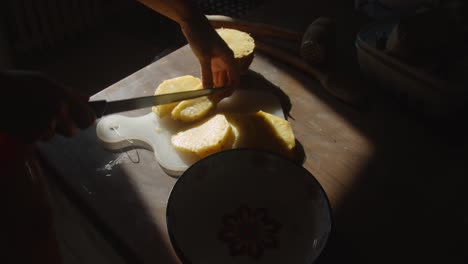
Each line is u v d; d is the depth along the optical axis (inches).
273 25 39.5
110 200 26.2
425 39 28.7
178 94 27.8
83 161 28.4
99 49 81.4
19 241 22.8
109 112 25.7
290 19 40.8
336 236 24.3
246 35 33.5
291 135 28.4
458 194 26.2
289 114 31.4
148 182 27.3
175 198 24.1
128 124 30.3
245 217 24.5
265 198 25.2
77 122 20.5
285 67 35.2
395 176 27.3
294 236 23.7
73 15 82.0
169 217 23.1
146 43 82.0
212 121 28.7
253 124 28.9
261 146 27.8
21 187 22.1
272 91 33.1
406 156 28.4
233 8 77.3
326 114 31.3
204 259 22.9
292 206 24.8
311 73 34.2
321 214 23.4
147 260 23.4
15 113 18.4
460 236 24.2
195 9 29.3
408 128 30.1
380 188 26.7
